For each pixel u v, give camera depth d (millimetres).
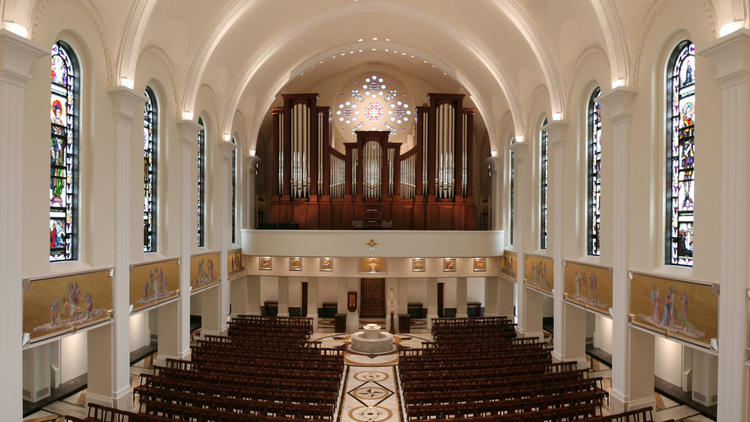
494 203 26625
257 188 29297
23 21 9273
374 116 30625
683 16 10680
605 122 14195
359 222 24906
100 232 12180
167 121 16000
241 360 15906
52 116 11023
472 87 24875
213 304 21094
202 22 16062
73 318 11000
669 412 13641
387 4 20188
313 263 25031
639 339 12852
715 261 9734
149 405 11164
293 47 22484
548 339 22375
